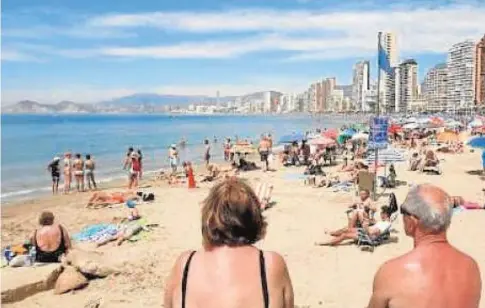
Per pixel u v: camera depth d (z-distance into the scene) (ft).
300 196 69.10
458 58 637.30
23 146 196.34
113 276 34.81
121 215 59.88
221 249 7.70
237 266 7.50
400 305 8.95
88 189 88.28
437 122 215.72
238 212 7.71
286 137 117.91
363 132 141.28
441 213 9.21
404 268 9.07
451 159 119.34
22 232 54.65
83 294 31.81
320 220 53.57
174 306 7.63
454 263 9.09
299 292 31.81
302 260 38.68
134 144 207.82
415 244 9.57
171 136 269.64
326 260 38.52
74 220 58.34
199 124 498.28
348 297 30.89
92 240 45.70
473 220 49.70
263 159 107.45
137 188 84.23
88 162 88.89
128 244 44.57
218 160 145.28
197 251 8.00
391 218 47.98
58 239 35.96
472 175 89.25
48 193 85.87
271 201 65.26
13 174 115.44
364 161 97.45
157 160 146.72
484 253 38.52
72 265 34.01
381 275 9.35
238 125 464.65
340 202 64.13
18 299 30.60
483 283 30.63
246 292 7.32
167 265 37.83
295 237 46.09
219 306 7.27
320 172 93.97
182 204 65.98
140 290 32.40
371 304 9.50
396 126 200.34
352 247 41.65
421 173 91.25
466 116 485.97
